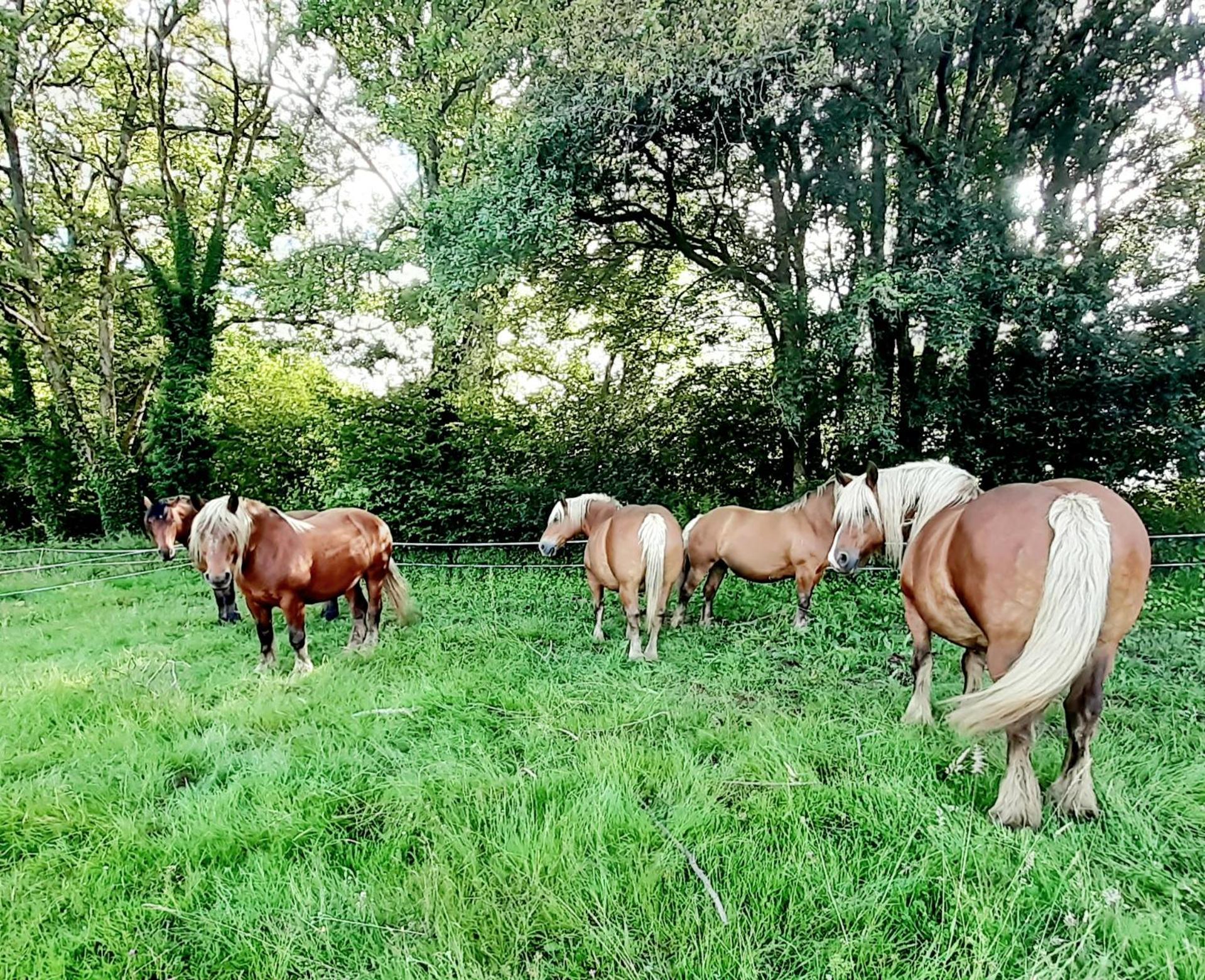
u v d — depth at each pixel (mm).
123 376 17297
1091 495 2730
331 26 12133
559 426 11195
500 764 3457
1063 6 7703
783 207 9289
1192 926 2172
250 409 15211
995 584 2754
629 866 2539
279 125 14719
